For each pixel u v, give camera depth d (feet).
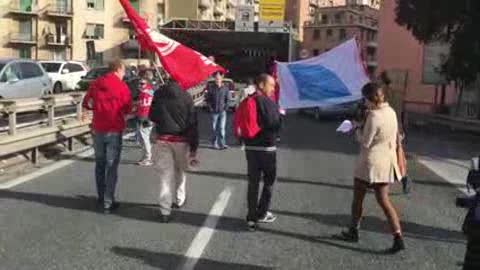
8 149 38.88
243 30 240.32
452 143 70.38
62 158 45.91
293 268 21.57
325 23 427.33
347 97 32.27
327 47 419.74
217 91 54.49
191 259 22.26
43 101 45.34
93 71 111.75
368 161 23.73
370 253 23.65
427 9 100.58
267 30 237.04
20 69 70.03
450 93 153.79
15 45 242.99
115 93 28.86
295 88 32.53
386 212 23.90
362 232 26.66
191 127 27.76
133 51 251.39
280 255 23.06
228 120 85.10
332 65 32.40
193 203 31.40
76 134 50.67
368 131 23.54
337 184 38.58
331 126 88.17
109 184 28.94
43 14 245.65
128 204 30.76
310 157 52.37
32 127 45.93
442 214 30.66
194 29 248.93
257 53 242.37
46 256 22.18
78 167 41.78
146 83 43.78
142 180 37.63
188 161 28.45
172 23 259.80
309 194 34.94
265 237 25.46
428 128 93.56
